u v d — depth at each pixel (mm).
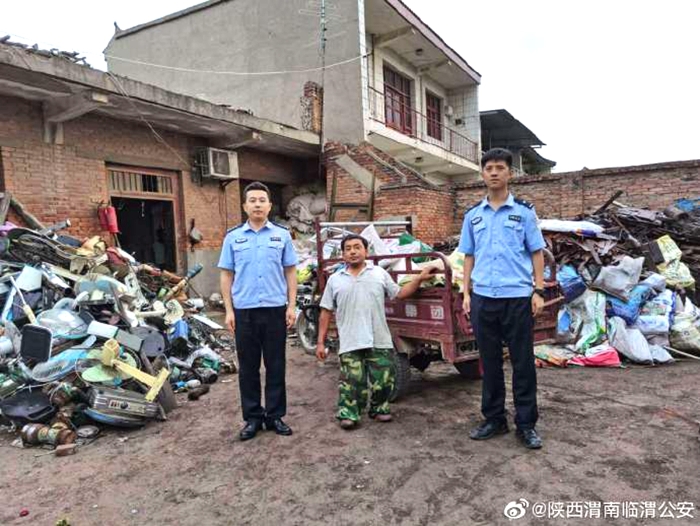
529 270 3482
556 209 10898
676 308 6133
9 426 4199
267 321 3764
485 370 3652
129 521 2773
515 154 24219
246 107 13703
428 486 3029
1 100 7152
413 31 14141
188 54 14703
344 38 12383
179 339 5703
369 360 4039
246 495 3002
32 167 7492
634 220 7387
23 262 6016
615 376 5176
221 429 4051
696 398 4430
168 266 10062
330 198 11539
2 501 3027
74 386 4168
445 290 4223
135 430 4098
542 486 2975
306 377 5504
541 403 4387
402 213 10422
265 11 13383
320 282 6129
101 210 8250
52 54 6461
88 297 5234
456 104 19188
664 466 3170
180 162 9844
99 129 8414
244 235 3781
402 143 13805
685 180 9594
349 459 3424
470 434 3707
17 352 4625
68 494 3084
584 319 5953
